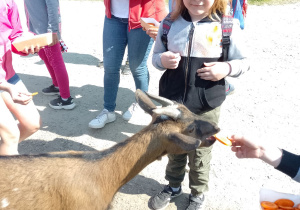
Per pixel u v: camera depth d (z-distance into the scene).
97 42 2.94
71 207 0.98
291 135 1.80
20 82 1.47
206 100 1.17
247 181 1.53
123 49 1.70
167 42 1.20
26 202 0.97
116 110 2.01
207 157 1.27
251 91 2.20
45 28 1.83
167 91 1.22
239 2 1.63
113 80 1.76
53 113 1.99
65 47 1.95
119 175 1.01
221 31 1.14
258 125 1.88
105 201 1.03
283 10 3.63
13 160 1.01
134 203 1.43
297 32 3.09
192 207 1.36
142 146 1.00
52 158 1.01
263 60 2.58
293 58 2.62
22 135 1.47
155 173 1.58
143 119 1.93
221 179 1.53
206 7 1.11
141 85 1.76
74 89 2.22
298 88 2.23
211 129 0.99
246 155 0.95
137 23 1.58
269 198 1.12
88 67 2.51
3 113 1.26
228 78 2.34
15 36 1.45
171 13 1.21
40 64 2.56
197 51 1.15
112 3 1.61
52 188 0.98
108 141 1.77
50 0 1.73
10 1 1.39
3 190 0.97
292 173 0.89
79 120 1.93
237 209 1.39
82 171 0.99
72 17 3.49
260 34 3.04
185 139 0.92
